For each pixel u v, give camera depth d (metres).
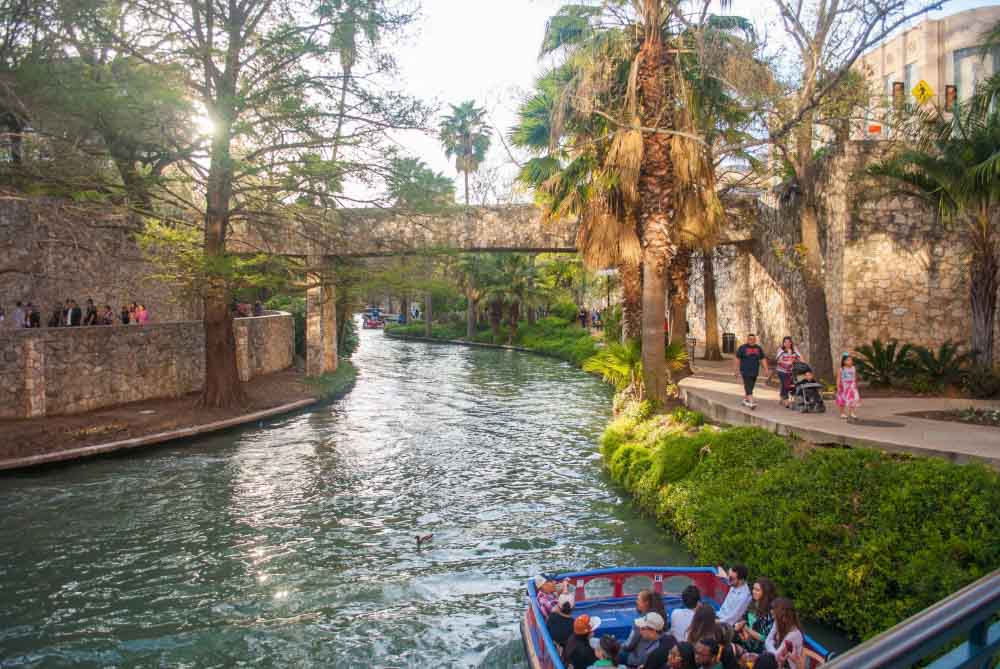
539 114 22.91
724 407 15.94
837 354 20.45
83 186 19.14
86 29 17.45
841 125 20.34
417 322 87.81
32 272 22.55
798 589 9.19
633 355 19.61
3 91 15.38
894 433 12.23
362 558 12.28
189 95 20.98
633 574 9.42
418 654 9.12
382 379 39.34
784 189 24.59
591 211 19.42
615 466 16.89
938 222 19.80
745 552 10.04
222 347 24.84
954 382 17.84
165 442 20.45
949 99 25.83
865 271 19.98
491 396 32.47
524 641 8.73
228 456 19.42
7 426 19.02
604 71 18.06
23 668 8.77
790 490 10.29
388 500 15.66
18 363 19.94
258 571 11.73
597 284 56.75
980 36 17.41
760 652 7.62
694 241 20.84
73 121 17.08
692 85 18.73
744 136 22.27
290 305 41.72
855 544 8.91
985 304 17.09
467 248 31.48
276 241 24.77
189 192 25.61
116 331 23.22
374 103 21.83
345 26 21.47
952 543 8.17
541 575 9.30
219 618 10.10
